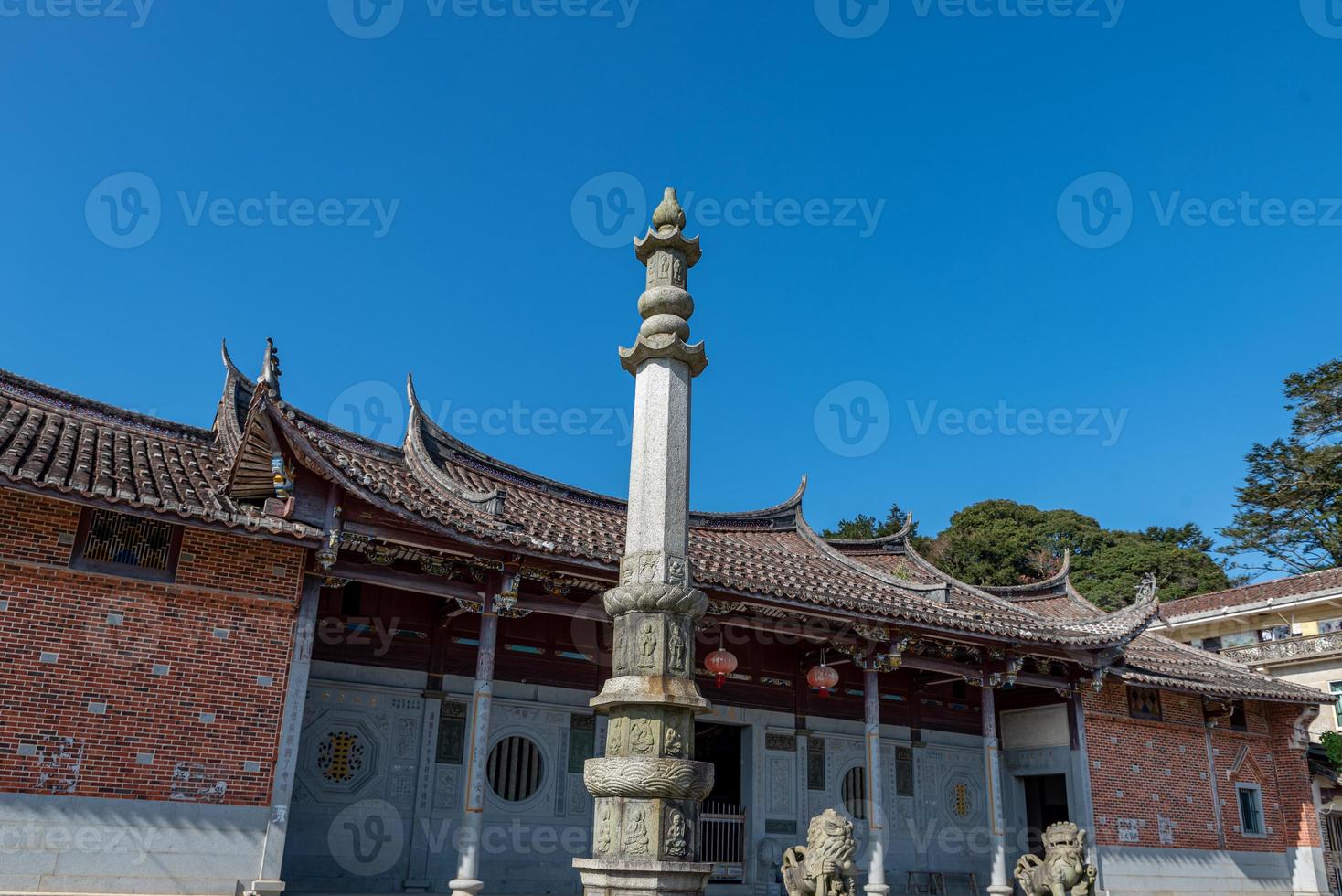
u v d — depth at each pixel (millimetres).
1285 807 28359
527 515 19484
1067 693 24562
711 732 23641
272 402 13672
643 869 8094
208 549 14297
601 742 20000
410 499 15000
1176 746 26281
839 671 24078
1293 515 56531
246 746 13875
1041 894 17016
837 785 23125
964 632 20672
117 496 13023
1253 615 42781
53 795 12500
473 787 15141
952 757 25422
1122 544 61812
